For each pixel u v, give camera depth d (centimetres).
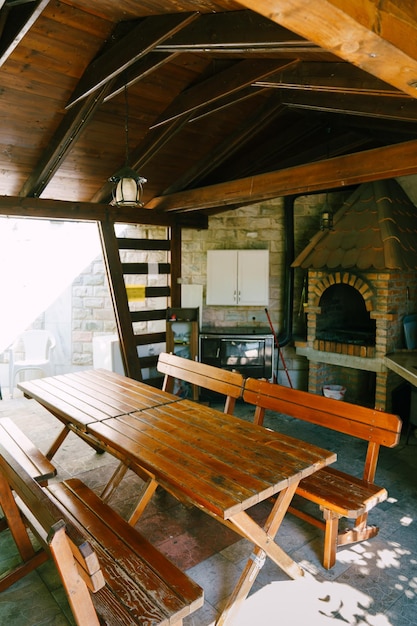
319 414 299
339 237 534
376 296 500
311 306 565
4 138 425
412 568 268
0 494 253
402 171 342
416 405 437
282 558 247
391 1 136
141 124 465
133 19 332
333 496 260
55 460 414
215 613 232
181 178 582
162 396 353
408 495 356
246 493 203
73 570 154
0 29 287
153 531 304
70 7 323
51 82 379
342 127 486
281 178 434
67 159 480
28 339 660
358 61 151
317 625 225
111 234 561
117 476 324
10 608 237
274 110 469
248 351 583
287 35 243
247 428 283
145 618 168
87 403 333
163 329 676
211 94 405
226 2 251
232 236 642
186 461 235
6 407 570
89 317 673
